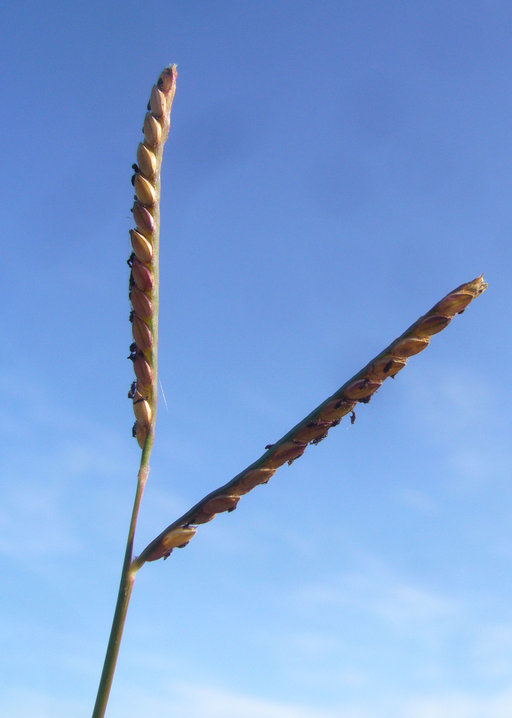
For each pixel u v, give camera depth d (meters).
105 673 0.11
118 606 0.11
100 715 0.11
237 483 0.11
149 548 0.11
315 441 0.11
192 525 0.11
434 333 0.11
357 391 0.11
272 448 0.11
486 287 0.11
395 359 0.11
